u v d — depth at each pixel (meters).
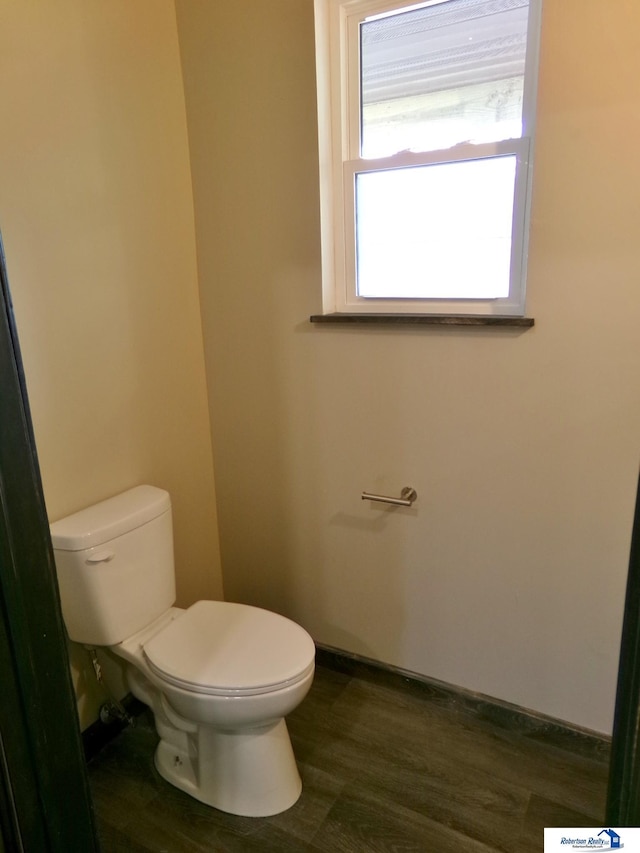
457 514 1.77
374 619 2.02
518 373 1.58
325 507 2.00
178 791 1.64
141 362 1.83
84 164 1.57
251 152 1.81
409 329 1.71
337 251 1.84
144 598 1.68
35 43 1.41
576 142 1.38
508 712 1.84
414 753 1.74
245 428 2.09
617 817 1.05
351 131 1.75
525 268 1.56
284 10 1.65
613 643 1.64
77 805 1.10
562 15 1.33
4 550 0.93
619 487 1.53
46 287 1.51
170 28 1.79
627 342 1.44
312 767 1.69
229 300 1.98
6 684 0.96
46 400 1.55
